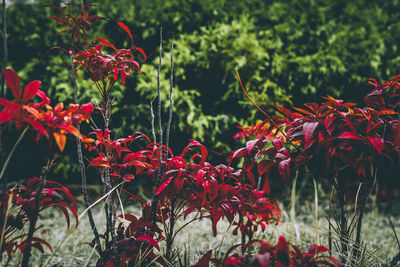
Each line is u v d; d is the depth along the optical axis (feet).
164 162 4.58
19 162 13.55
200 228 9.11
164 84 11.65
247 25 12.66
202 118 12.07
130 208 11.62
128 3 13.01
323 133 4.31
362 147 4.34
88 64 4.70
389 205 13.29
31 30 12.51
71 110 3.72
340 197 5.08
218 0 13.19
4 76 3.35
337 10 14.15
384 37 13.43
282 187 13.57
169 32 12.84
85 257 6.59
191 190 4.65
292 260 3.43
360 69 13.28
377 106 4.83
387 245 8.17
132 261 4.47
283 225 7.27
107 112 4.89
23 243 3.77
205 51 12.28
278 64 12.61
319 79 13.17
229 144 12.76
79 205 12.44
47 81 11.90
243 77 12.35
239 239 7.72
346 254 5.12
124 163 4.76
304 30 13.15
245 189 5.17
